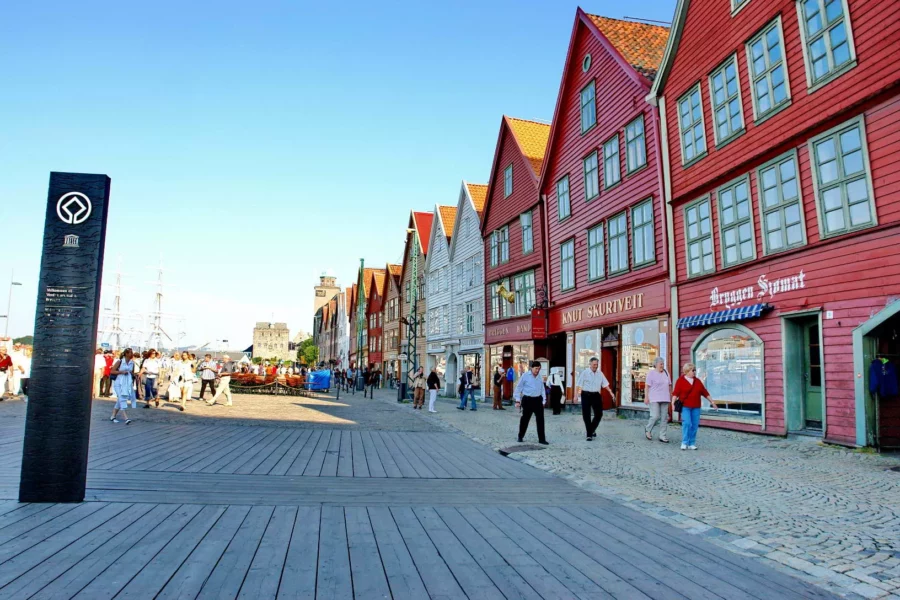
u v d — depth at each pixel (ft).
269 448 38.24
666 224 59.36
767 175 46.39
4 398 75.15
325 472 29.78
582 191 78.89
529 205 95.09
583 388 46.88
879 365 36.81
